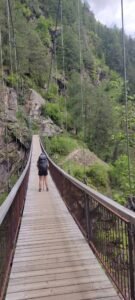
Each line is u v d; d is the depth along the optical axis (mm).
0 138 21031
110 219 3311
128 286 2750
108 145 35250
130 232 2609
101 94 39969
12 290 3479
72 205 6887
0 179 18625
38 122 41219
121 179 20453
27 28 50781
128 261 2709
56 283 3596
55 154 30484
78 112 41156
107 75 61938
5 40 36906
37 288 3502
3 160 19812
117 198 17375
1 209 3121
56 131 41312
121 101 38781
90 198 4582
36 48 51031
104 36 80000
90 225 4684
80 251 4586
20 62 44031
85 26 75938
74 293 3344
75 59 54844
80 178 23125
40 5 67688
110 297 3227
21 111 35781
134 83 38438
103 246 3750
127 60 43375
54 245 4934
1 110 23875
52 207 8031
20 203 6676
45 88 51156
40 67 51344
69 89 47781
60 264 4145
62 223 6348
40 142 29844
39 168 10883
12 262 4277
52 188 11445
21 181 6828
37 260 4328
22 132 25672
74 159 29953
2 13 37031
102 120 36750
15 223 5090
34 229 5961
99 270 3887
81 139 39156
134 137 18609
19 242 5176
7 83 32062
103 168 24219
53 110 45594
